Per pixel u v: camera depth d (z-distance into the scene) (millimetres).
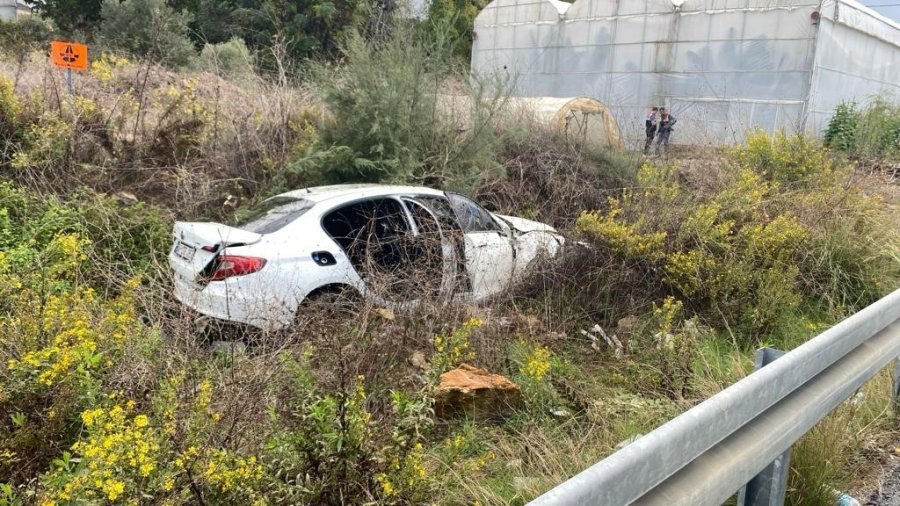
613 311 6391
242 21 22766
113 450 2543
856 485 3670
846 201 8219
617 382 5199
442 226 6191
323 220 5852
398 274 5465
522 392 4684
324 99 9047
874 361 3748
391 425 3277
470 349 5012
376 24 9703
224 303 5141
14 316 3996
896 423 4355
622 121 13945
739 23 21547
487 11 27312
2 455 3025
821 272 7176
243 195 8617
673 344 5297
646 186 8094
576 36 25000
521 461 3873
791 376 2877
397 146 8758
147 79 10055
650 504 2158
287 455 2941
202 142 8883
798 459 3416
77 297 4242
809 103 20375
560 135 10430
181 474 2699
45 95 8391
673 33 22797
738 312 6414
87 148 8094
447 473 3518
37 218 6609
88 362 3371
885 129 14633
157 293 5129
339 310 4992
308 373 3680
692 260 6543
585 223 7086
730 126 13531
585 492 1796
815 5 20094
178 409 3129
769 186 8828
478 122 9156
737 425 2537
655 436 2100
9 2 31453
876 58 23953
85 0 25531
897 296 4043
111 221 6824
